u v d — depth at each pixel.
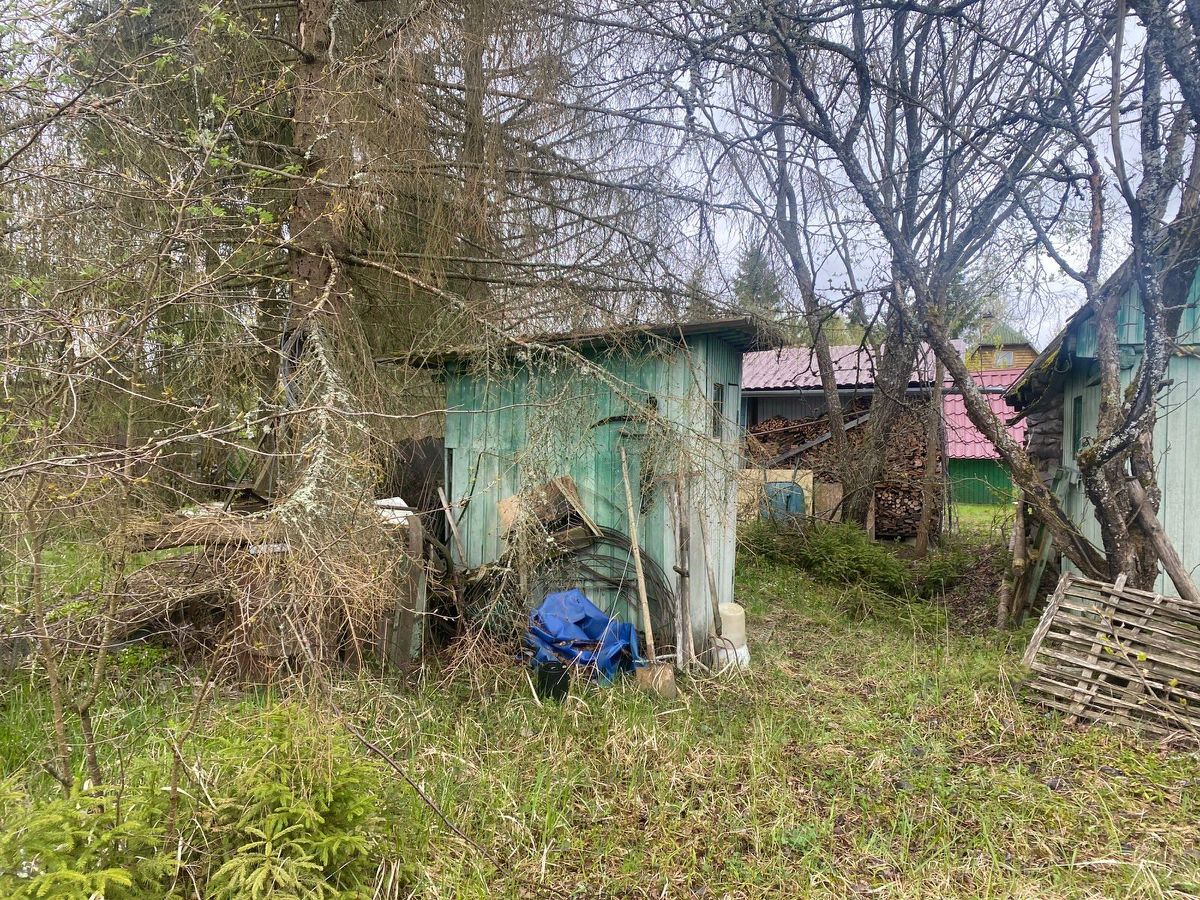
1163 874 2.88
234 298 4.84
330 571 2.77
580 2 6.28
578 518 5.72
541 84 6.06
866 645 6.29
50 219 3.87
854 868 3.01
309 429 4.09
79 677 3.91
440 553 5.55
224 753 2.72
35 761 3.19
